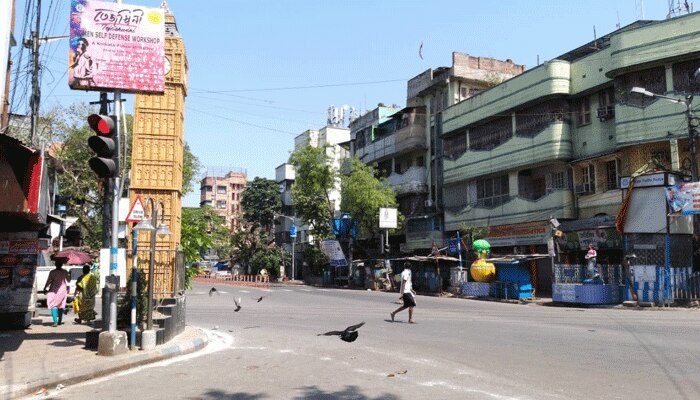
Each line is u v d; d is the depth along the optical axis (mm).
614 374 8125
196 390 7488
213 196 114438
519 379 7879
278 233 71438
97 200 32438
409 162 46250
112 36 10625
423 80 44188
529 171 33812
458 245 34531
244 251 68875
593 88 29422
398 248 47219
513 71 43656
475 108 36656
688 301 21438
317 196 49719
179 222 13758
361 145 52469
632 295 22500
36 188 8930
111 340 9602
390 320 16875
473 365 9070
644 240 23094
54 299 14930
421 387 7480
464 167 37844
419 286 36562
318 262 54594
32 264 14312
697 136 24297
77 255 21969
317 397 6996
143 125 13227
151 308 10547
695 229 23344
